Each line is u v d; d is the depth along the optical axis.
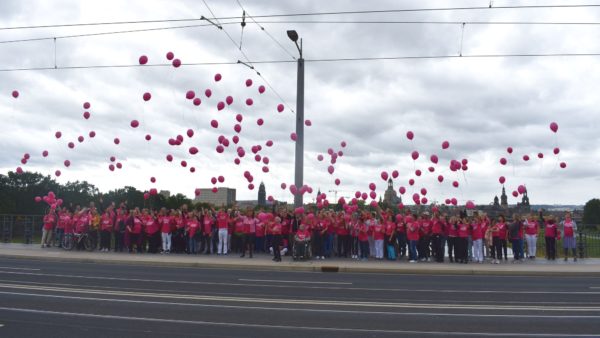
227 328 7.84
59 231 23.78
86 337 7.21
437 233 19.33
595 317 9.06
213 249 21.66
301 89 21.39
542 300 10.95
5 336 7.25
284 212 21.06
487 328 8.07
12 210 67.88
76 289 11.68
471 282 14.11
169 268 16.94
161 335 7.36
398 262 18.94
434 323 8.39
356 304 10.09
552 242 20.20
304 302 10.25
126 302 10.02
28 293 11.05
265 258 19.61
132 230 21.30
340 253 20.59
